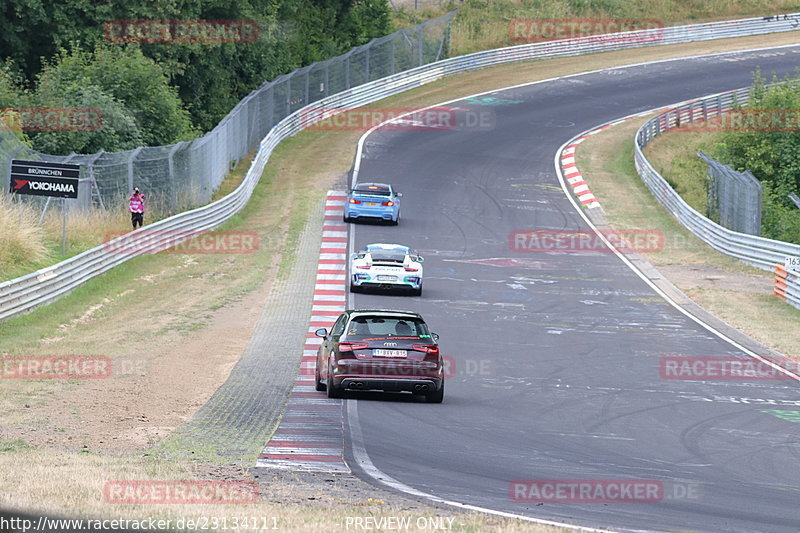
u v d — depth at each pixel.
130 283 76.38
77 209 85.88
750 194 102.19
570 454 35.34
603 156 144.00
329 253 91.19
